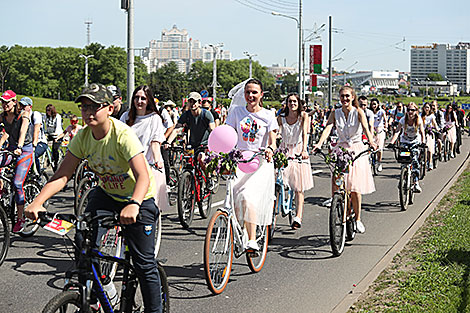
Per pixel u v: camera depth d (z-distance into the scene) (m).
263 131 9.84
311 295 9.00
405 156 16.50
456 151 34.12
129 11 25.58
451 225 12.99
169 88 160.75
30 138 12.47
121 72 171.12
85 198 11.83
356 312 7.91
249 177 9.66
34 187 12.90
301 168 12.73
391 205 17.05
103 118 5.92
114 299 6.18
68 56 176.75
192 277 9.87
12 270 10.23
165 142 14.03
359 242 12.47
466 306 7.90
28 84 173.62
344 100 12.13
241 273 10.15
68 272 5.52
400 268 9.95
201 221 14.62
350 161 11.46
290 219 13.62
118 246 7.05
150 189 6.31
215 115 18.62
